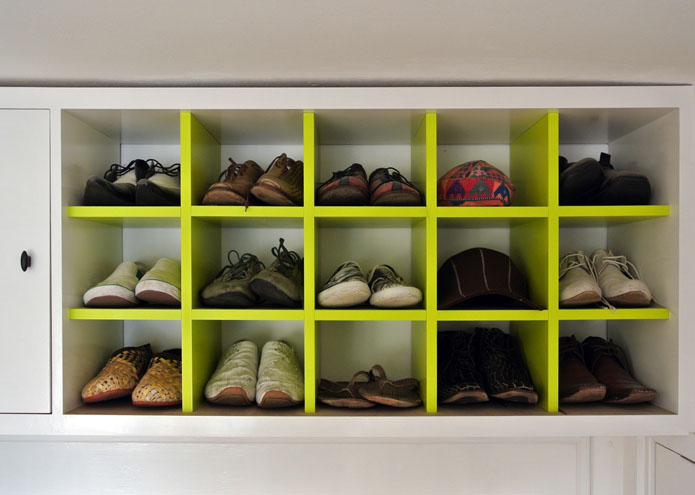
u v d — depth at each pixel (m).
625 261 1.03
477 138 1.13
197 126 0.98
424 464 1.16
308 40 0.75
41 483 1.15
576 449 1.17
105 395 0.94
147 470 1.16
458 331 1.09
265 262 1.18
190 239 0.92
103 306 0.96
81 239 0.98
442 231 1.19
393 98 0.90
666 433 0.90
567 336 1.16
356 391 0.99
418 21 0.69
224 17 0.68
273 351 1.04
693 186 0.89
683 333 0.89
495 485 1.16
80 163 0.98
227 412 0.92
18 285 0.90
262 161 1.19
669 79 0.90
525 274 1.06
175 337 1.17
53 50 0.78
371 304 0.98
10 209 0.90
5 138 0.90
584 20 0.69
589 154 1.19
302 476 1.16
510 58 0.82
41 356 0.90
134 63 0.83
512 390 0.93
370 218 0.95
